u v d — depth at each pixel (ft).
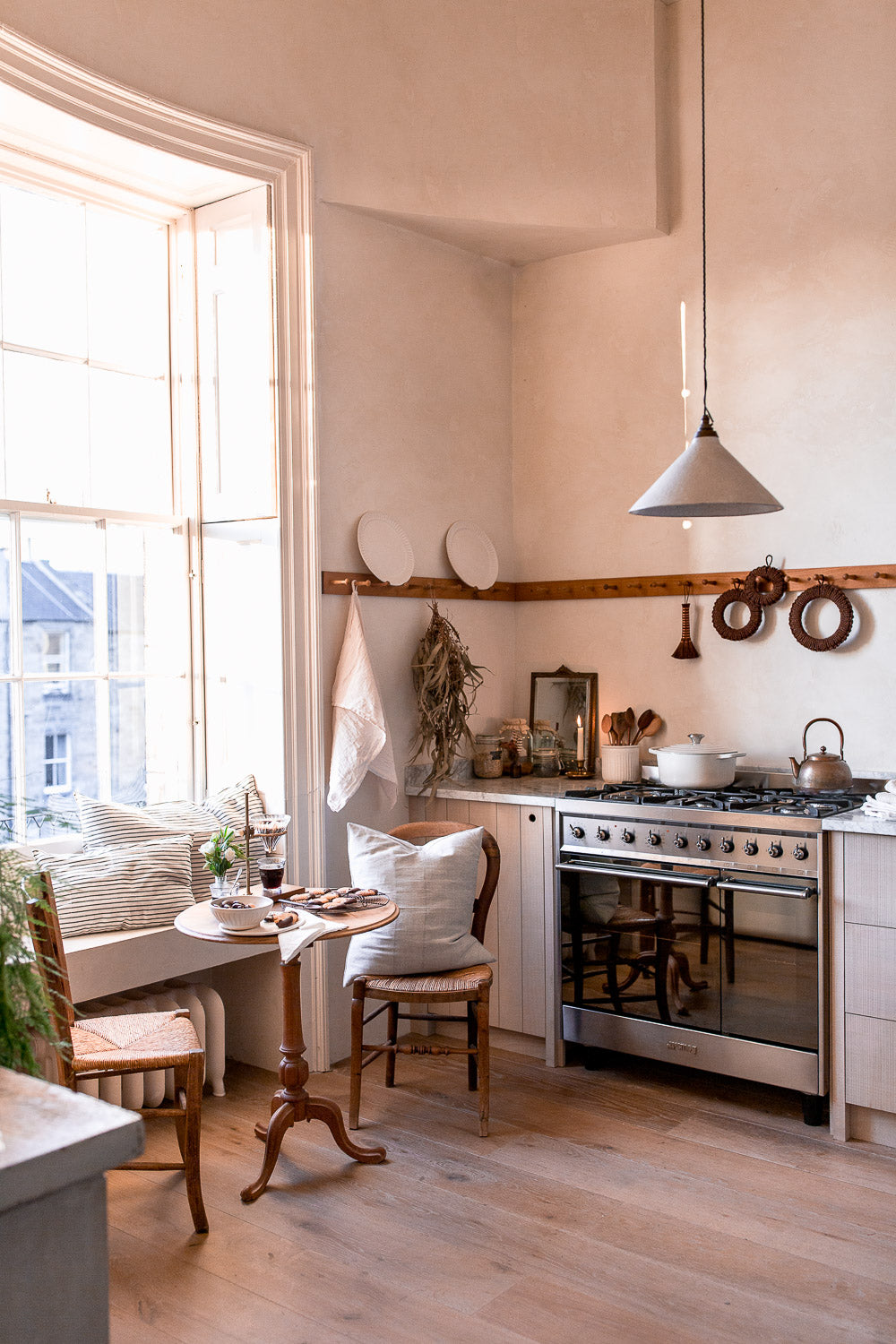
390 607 13.89
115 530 12.56
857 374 12.92
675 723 14.46
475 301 15.23
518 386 15.85
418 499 14.33
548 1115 11.46
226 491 13.07
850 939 10.68
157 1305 8.09
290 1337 7.71
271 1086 12.37
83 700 12.23
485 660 15.42
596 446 15.12
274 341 12.44
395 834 12.53
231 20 11.97
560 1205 9.52
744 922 11.37
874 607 12.85
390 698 13.88
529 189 14.03
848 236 12.96
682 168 14.24
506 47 13.96
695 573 14.20
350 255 13.33
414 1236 9.04
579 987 12.64
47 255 11.99
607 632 15.08
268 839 10.45
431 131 13.58
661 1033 12.00
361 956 11.23
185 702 13.35
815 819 10.80
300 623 12.68
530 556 15.83
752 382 13.71
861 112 12.84
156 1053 9.05
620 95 14.15
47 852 11.61
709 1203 9.55
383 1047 11.34
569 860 12.64
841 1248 8.81
